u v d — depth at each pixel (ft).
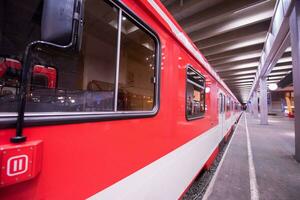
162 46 6.21
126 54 6.60
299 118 16.76
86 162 3.27
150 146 5.31
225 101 24.16
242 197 10.06
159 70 5.95
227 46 35.70
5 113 2.35
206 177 12.77
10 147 2.11
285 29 21.77
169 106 6.57
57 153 2.80
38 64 4.92
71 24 2.30
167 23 6.49
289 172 13.99
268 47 31.19
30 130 2.48
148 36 5.84
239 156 18.52
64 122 2.90
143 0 5.04
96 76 6.93
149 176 5.16
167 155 6.31
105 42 6.74
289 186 11.52
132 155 4.52
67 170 2.94
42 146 2.55
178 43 7.59
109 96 4.21
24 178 2.22
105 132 3.71
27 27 4.53
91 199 3.34
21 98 2.26
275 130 41.50
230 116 32.22
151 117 5.39
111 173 3.84
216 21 23.98
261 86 54.49
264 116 55.57
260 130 41.57
